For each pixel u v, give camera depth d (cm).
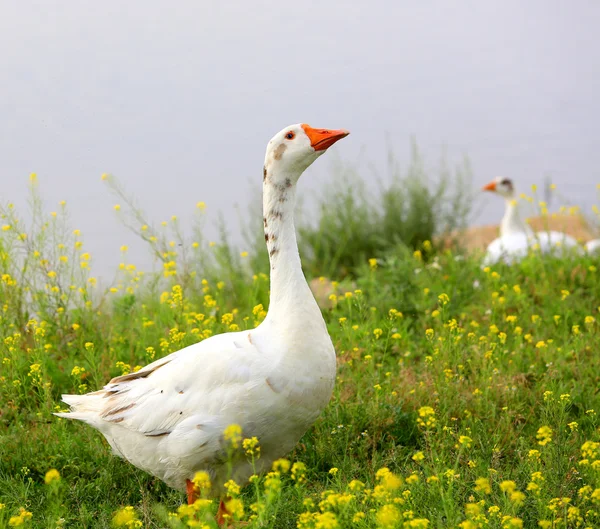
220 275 1242
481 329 996
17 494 674
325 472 714
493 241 1539
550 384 796
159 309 988
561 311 1036
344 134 650
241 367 611
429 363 835
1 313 882
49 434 734
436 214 1545
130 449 649
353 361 877
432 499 607
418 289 1106
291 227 653
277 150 652
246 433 613
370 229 1519
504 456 720
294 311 627
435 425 670
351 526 581
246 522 615
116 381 673
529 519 599
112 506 674
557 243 1265
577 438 717
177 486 656
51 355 898
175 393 626
